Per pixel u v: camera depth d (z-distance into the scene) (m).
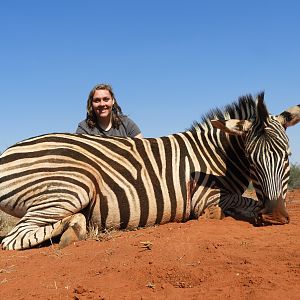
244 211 2.36
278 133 2.25
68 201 2.21
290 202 3.76
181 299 1.33
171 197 2.36
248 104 2.60
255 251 1.66
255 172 2.24
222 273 1.49
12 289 1.53
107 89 3.04
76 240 2.10
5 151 2.33
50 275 1.64
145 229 2.23
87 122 3.08
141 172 2.35
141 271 1.56
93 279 1.54
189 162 2.44
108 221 2.31
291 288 1.35
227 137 2.49
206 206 2.39
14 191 2.26
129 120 3.19
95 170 2.29
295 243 1.74
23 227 2.20
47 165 2.25
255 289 1.34
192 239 1.83
